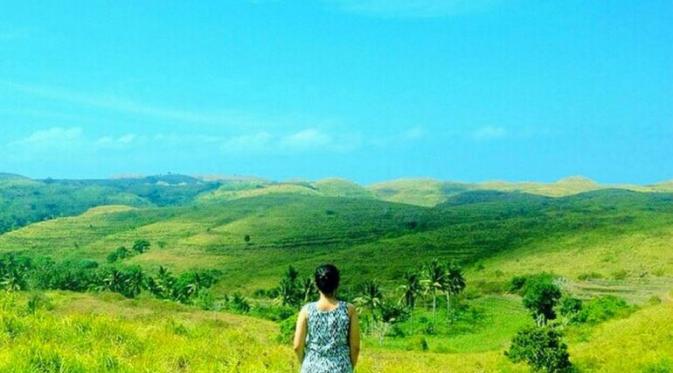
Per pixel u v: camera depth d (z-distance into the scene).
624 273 177.75
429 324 120.69
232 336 21.52
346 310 8.02
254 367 14.10
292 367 15.16
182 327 20.53
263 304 171.25
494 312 132.00
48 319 15.38
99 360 11.51
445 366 37.94
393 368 19.75
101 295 62.72
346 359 7.99
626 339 45.97
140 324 19.62
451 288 134.88
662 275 175.50
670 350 36.66
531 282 151.38
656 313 62.47
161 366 12.63
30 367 10.24
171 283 178.88
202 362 14.09
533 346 42.84
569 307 98.38
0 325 13.56
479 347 93.56
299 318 8.07
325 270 8.01
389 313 115.88
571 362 42.53
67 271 196.88
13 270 177.75
